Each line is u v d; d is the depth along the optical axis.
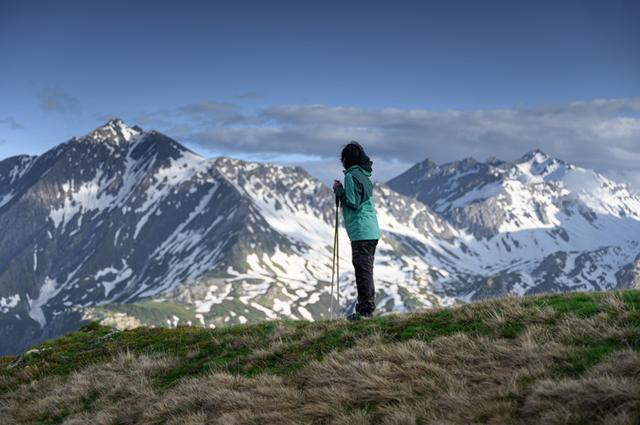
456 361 10.64
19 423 14.77
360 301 14.83
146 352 17.80
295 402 10.38
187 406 11.61
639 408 7.20
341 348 12.97
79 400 14.95
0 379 19.61
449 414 8.41
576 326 10.66
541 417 7.72
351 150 14.53
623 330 9.75
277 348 13.90
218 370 13.72
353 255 14.64
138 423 11.92
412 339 12.12
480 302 14.38
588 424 7.30
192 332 19.55
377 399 9.67
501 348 10.45
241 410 10.50
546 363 9.41
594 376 8.30
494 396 8.67
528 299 13.62
